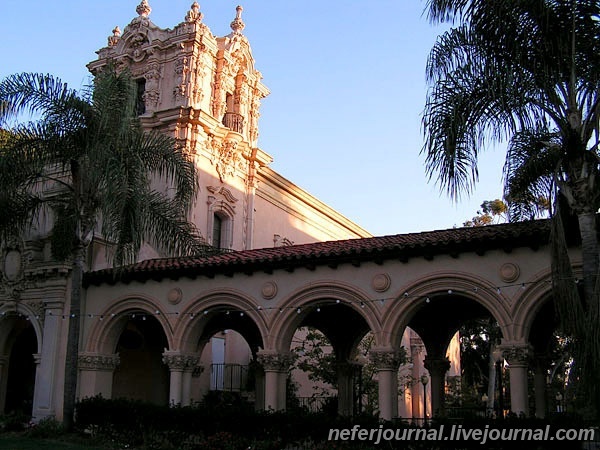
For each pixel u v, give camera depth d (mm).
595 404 11547
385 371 16469
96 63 29266
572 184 12789
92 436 18297
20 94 17922
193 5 28188
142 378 23984
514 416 14055
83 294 21109
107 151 17375
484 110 13148
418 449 14664
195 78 27484
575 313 11789
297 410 18000
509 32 13078
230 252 21500
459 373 39938
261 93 31625
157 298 19984
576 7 13023
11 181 17891
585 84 12891
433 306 20391
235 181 29500
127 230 17547
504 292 15375
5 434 19375
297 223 35625
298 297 17922
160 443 17062
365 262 17219
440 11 13484
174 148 19500
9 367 24672
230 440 16344
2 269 22500
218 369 26734
